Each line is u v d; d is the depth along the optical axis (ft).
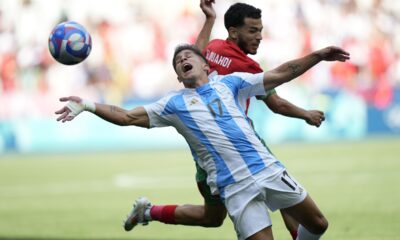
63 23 72.69
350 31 291.58
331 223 107.34
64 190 165.68
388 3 300.20
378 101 280.51
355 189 147.64
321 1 293.23
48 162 231.91
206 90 67.10
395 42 295.07
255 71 73.87
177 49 68.18
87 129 269.44
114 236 104.68
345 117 276.00
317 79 272.51
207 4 81.66
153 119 67.00
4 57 272.92
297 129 272.10
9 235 108.27
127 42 280.31
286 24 287.28
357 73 282.15
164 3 287.07
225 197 65.00
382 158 205.98
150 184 169.78
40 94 269.64
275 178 64.80
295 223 74.74
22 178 192.85
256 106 264.31
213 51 74.79
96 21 283.18
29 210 136.98
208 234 103.14
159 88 279.28
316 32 289.74
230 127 65.26
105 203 142.61
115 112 65.57
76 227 114.52
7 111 267.39
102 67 275.59
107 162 225.76
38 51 276.21
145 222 81.66
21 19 282.77
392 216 111.75
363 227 102.47
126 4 287.07
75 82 272.31
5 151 266.98
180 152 252.62
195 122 65.82
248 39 73.82
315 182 161.89
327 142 268.21
